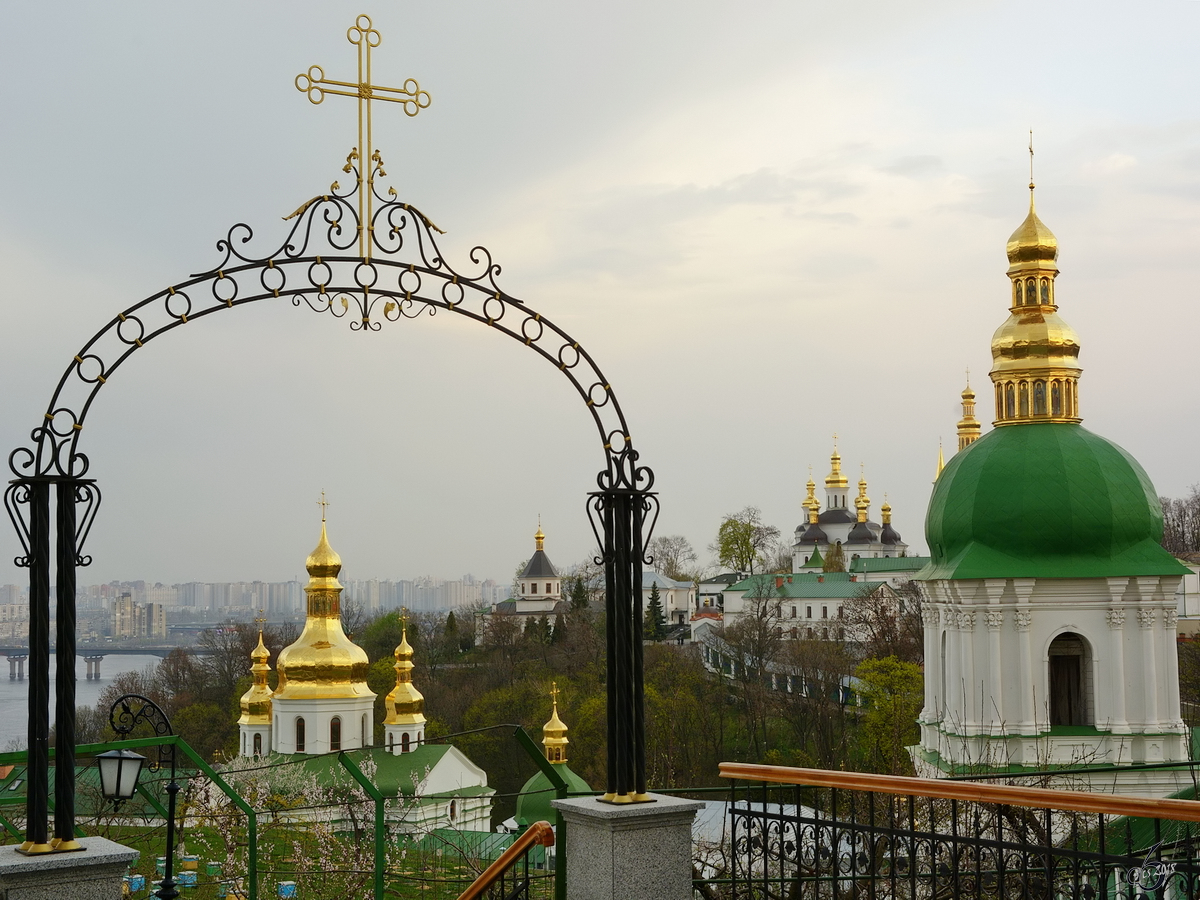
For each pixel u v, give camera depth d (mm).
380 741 101375
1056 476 41219
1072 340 42969
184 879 30031
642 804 11359
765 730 93812
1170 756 40219
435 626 148250
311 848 37344
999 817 9828
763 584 153500
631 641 11539
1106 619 40812
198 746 104188
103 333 10742
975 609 41219
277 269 11156
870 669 84125
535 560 185500
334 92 11219
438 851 43094
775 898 13266
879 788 10062
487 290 11609
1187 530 137875
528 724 98062
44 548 10430
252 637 119875
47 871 10008
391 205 11375
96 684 196625
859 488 186625
